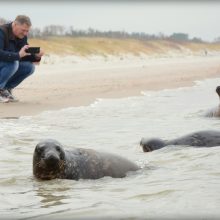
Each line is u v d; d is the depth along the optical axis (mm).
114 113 13812
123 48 91812
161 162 7859
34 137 10078
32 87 21094
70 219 4969
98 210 5238
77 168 6930
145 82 24578
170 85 23141
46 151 6723
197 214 4973
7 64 14594
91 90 19906
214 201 5430
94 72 34594
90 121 12336
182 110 14609
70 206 5461
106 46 87250
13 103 14930
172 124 12039
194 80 26562
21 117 12586
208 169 7172
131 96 18266
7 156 8305
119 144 9508
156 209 5211
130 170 7234
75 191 6188
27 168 7492
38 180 6789
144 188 6203
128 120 12602
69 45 76938
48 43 72562
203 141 8859
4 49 14430
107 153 7375
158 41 115000
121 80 25828
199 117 13188
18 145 9250
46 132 10695
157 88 21562
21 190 6277
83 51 77062
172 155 8219
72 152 7082
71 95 17859
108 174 7016
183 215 4961
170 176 6875
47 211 5270
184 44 123438
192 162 7688
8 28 14438
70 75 30672
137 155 8453
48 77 28516
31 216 5086
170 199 5613
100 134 10602
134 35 110688
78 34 91688
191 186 6145
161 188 6129
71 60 65375
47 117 12750
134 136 10367
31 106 14523
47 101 15867
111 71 36031
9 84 15281
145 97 18078
